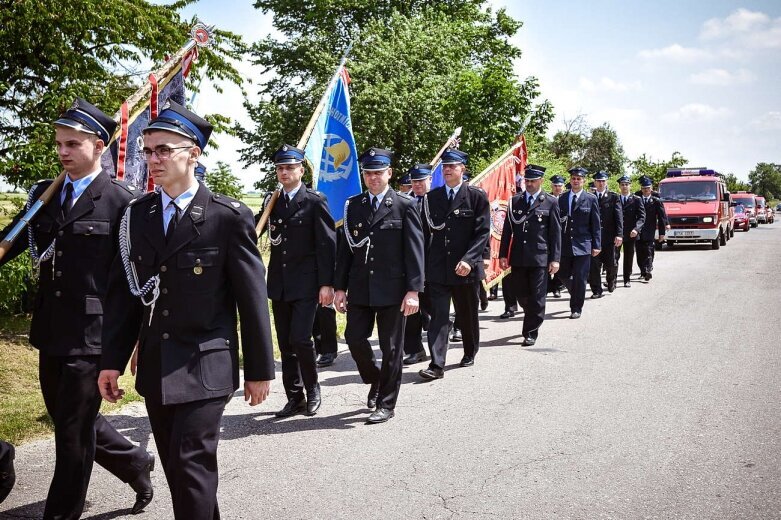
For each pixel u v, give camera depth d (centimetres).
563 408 565
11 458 368
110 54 1076
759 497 391
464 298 707
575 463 446
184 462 279
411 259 551
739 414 540
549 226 834
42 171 828
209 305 295
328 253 574
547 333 899
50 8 896
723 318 971
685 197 2406
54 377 355
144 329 298
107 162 486
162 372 286
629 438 491
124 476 373
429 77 2512
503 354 780
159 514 381
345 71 737
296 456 470
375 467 448
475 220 697
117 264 309
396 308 555
